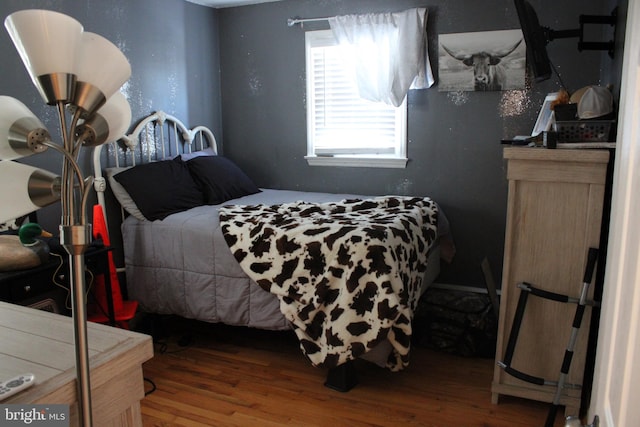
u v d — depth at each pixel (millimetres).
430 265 3252
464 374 2789
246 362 2924
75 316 926
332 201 3555
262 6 4074
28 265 2301
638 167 834
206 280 2932
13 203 930
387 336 2441
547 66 2523
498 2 3373
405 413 2402
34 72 873
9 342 1152
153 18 3619
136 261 3158
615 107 2340
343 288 2471
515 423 2322
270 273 2666
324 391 2602
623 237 980
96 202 3250
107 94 965
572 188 2184
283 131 4176
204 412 2424
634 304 787
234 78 4281
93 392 1051
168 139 3805
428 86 3600
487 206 3623
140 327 3275
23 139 893
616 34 2506
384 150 3900
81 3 3076
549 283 2293
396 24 3566
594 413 1233
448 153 3670
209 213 3180
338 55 3922
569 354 2178
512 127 3477
